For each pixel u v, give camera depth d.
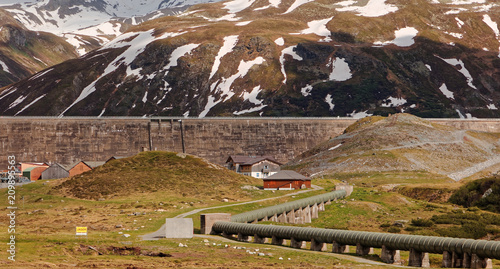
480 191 154.12
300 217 123.19
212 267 61.44
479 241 66.75
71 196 148.00
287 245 85.06
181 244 76.81
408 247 71.38
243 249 75.69
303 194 150.88
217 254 70.88
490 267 66.31
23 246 68.38
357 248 77.19
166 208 125.12
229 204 133.25
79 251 68.88
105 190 150.62
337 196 147.38
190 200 137.38
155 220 104.94
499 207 142.25
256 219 107.62
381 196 153.12
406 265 72.31
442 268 67.12
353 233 77.56
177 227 84.75
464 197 155.75
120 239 80.94
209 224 94.44
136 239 81.81
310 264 66.38
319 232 80.62
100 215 115.44
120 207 127.31
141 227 97.62
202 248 75.06
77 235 83.06
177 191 149.62
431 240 69.81
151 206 127.06
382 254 73.88
